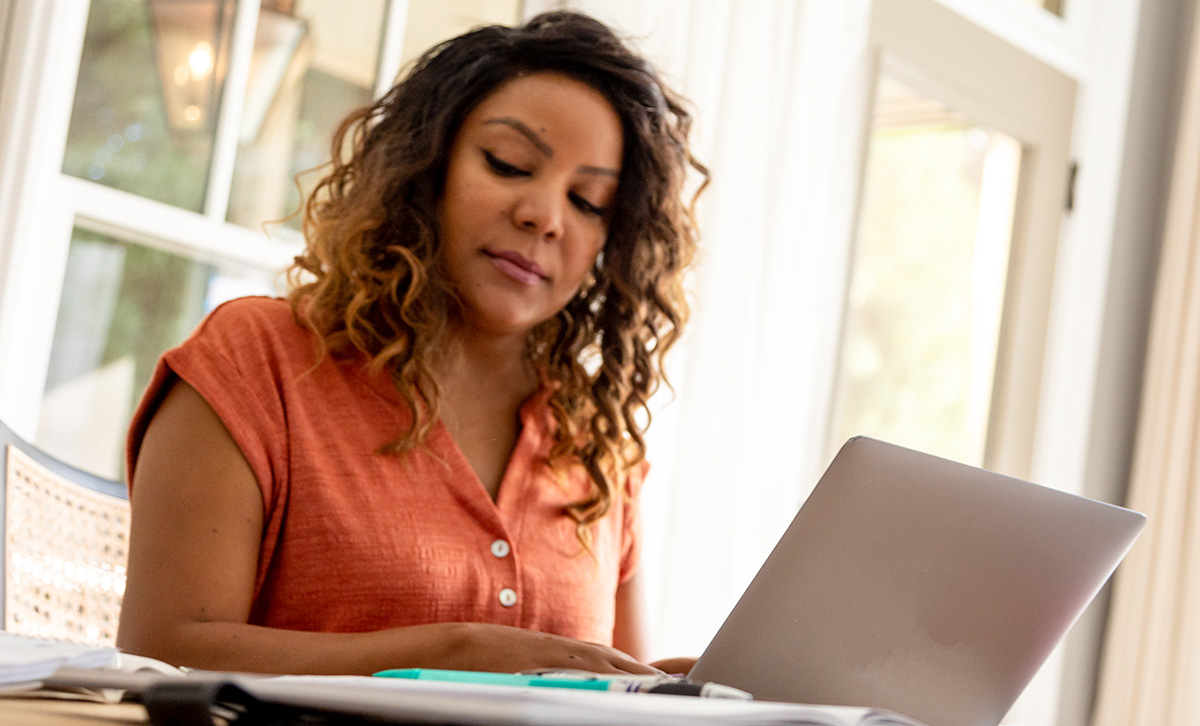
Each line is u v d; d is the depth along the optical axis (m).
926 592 0.78
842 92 2.29
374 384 1.11
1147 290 2.84
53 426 1.69
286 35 1.83
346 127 1.32
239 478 0.99
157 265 1.76
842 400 2.38
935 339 2.66
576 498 1.21
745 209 2.07
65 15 1.58
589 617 1.16
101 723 0.52
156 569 0.94
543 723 0.46
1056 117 2.77
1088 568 0.81
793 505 2.14
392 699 0.49
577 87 1.22
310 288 1.18
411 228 1.18
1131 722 2.57
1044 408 2.75
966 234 2.70
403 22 1.92
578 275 1.22
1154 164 2.84
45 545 1.15
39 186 1.58
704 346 2.02
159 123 1.74
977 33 2.62
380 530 1.04
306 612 1.03
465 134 1.20
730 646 0.76
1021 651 0.81
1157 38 2.86
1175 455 2.60
